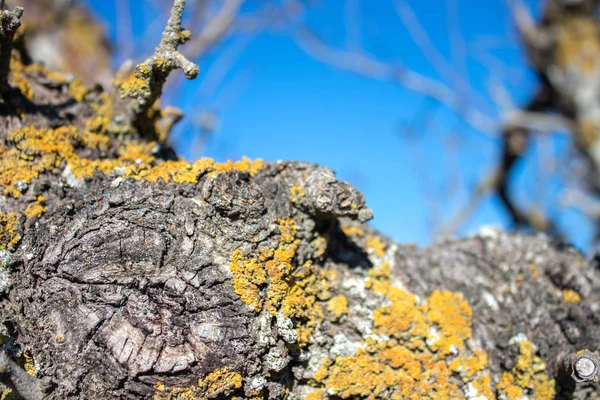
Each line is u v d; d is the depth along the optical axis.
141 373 0.21
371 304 0.25
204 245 0.23
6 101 0.26
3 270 0.22
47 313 0.22
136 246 0.22
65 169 0.25
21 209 0.24
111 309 0.22
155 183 0.24
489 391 0.25
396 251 0.27
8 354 0.22
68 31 0.63
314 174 0.24
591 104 0.63
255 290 0.22
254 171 0.24
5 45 0.24
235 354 0.22
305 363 0.24
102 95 0.28
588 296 0.27
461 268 0.27
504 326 0.26
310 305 0.24
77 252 0.22
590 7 0.68
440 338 0.25
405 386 0.24
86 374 0.22
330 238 0.26
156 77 0.24
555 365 0.25
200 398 0.22
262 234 0.23
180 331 0.22
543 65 0.69
